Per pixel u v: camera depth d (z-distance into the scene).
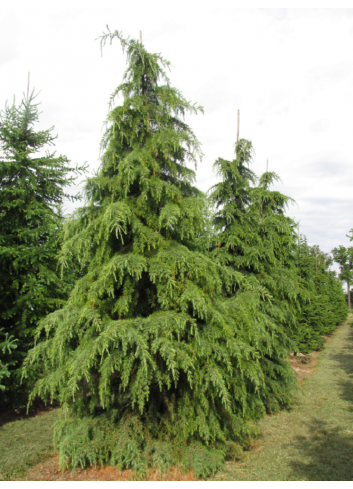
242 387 4.77
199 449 4.22
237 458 4.79
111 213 3.92
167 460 4.05
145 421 4.43
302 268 13.45
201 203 4.74
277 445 5.29
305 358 12.44
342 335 19.94
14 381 6.41
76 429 4.30
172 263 4.18
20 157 7.02
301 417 6.58
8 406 7.34
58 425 4.57
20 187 7.13
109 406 4.63
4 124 7.30
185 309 4.17
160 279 4.03
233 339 4.63
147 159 4.59
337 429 5.90
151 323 3.93
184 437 4.20
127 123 4.86
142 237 4.26
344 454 4.93
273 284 7.03
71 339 4.41
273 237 8.05
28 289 6.94
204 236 5.04
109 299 4.30
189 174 5.03
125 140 4.92
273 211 9.46
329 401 7.51
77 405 4.48
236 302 5.77
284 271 7.83
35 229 7.03
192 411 4.19
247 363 4.80
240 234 7.13
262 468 4.48
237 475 4.24
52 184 7.73
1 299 6.78
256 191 8.93
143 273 4.39
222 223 7.39
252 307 6.00
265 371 6.93
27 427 6.16
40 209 7.23
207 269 4.63
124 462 4.07
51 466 4.54
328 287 22.27
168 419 4.37
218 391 4.28
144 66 5.02
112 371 3.73
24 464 4.54
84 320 4.10
